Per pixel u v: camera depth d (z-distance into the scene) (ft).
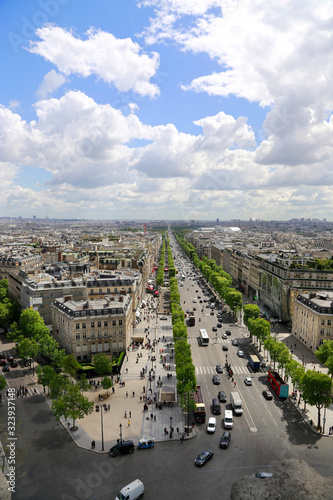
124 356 600.39
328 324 614.75
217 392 481.87
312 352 632.38
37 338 589.32
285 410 435.12
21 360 599.16
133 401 463.01
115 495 292.61
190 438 375.45
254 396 471.62
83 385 436.35
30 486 303.07
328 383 376.27
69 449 357.41
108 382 463.83
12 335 622.54
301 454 345.51
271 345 526.57
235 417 417.69
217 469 323.78
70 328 574.15
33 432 388.78
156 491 296.30
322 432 382.63
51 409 414.21
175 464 332.39
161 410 440.45
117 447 345.92
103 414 428.97
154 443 364.17
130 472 321.32
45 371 465.47
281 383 469.98
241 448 355.97
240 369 562.25
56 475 317.42
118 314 596.70
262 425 399.85
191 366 449.06
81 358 578.66
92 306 606.55
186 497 289.12
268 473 305.12
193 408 408.46
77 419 416.46
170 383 515.09
